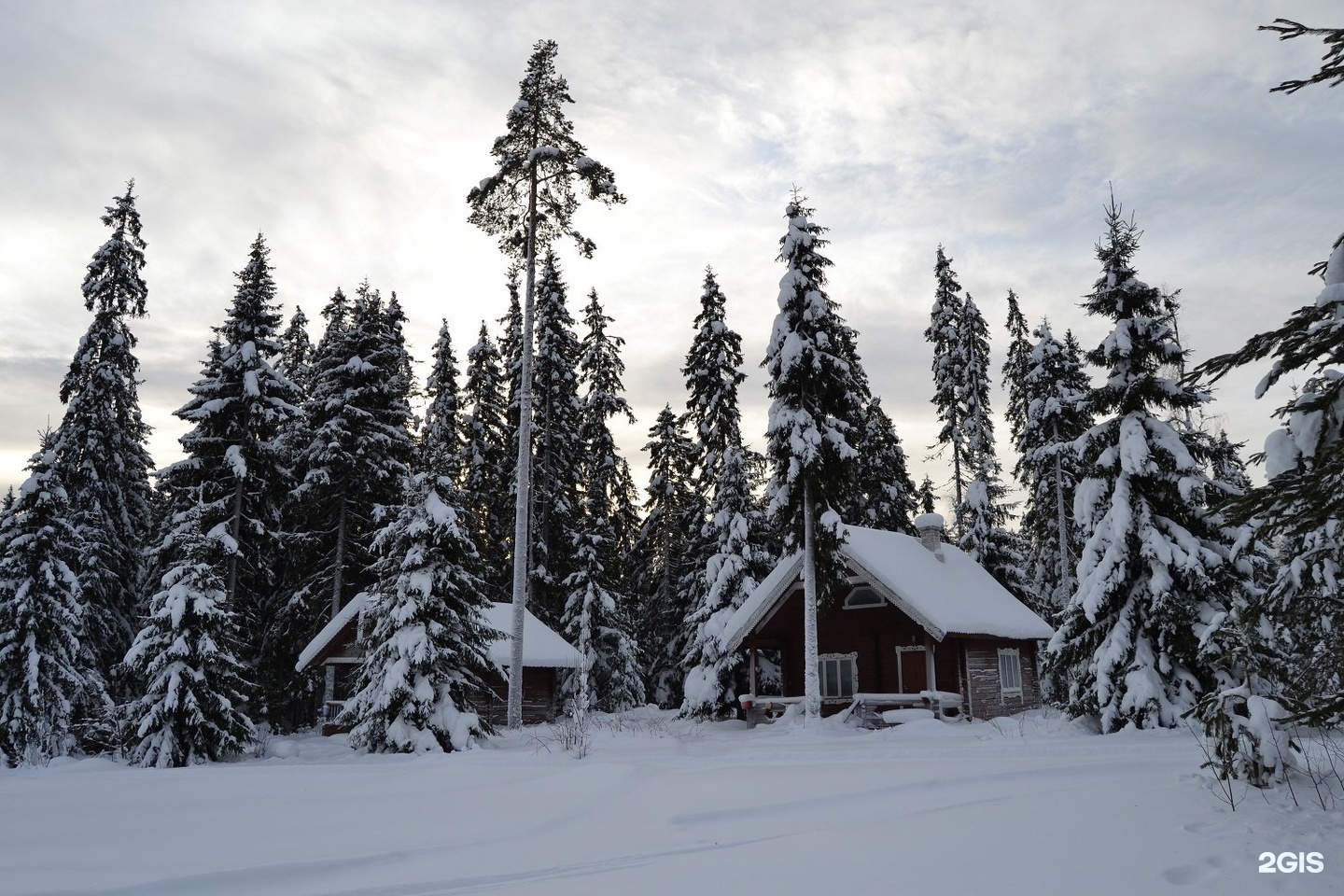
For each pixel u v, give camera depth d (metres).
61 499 25.05
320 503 34.09
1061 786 11.95
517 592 25.75
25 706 23.52
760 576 36.25
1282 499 8.20
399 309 42.75
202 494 30.64
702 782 13.56
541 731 25.16
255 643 33.22
